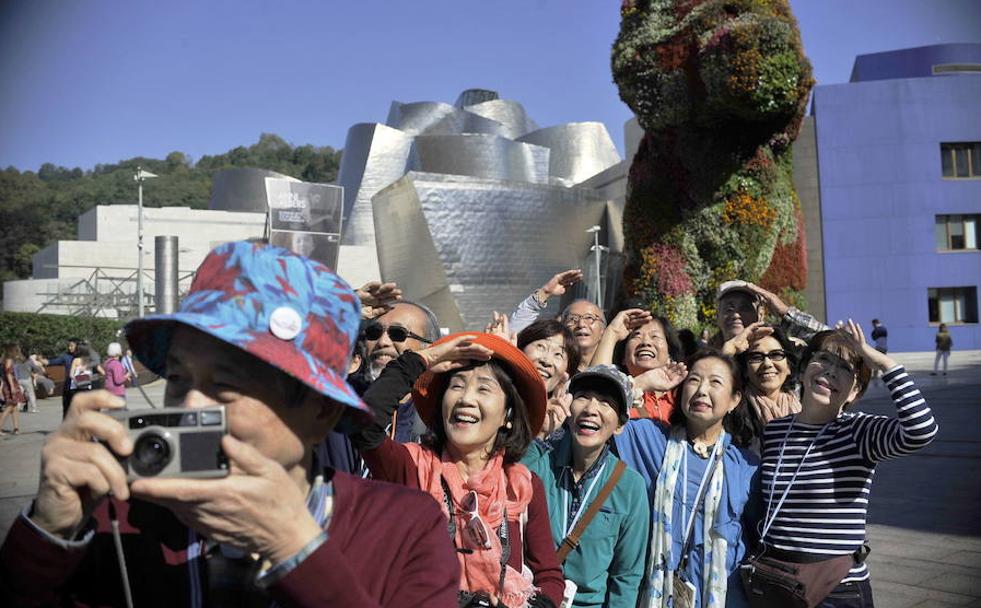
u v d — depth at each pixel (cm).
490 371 254
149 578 133
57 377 3006
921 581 538
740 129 1823
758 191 1819
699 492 333
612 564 314
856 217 3634
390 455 248
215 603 133
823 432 323
